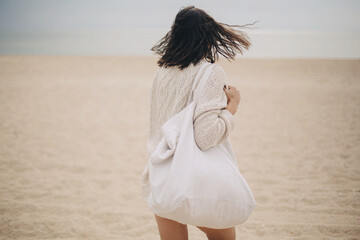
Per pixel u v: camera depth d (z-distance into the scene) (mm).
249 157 5840
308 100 10555
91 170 5285
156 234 3324
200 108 1613
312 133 7203
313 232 3297
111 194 4395
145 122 8359
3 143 6562
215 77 1654
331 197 4160
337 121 8125
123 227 3479
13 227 3381
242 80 14852
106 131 7566
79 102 10492
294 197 4199
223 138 1651
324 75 15969
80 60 22922
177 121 1673
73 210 3852
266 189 4492
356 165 5301
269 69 18484
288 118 8523
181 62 1729
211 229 1811
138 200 4215
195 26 1716
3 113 9023
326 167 5246
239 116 8805
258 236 3252
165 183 1596
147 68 18953
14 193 4309
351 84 13375
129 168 5402
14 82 13914
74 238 3215
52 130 7562
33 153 6023
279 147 6340
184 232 1828
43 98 10969
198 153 1625
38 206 3916
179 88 1731
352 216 3631
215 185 1595
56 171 5203
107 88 12859
